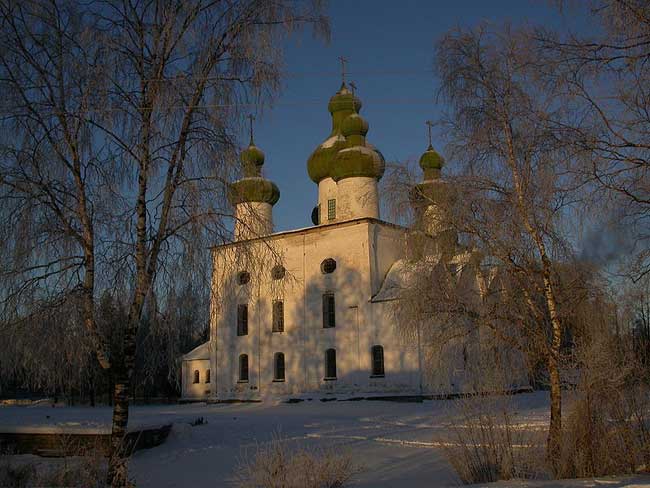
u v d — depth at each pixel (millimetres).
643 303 13922
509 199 15375
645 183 12406
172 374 14469
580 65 12289
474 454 13398
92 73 13359
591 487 11125
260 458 13180
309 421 27625
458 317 16672
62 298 12812
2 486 13016
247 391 45844
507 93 15578
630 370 13570
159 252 13805
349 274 42781
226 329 47844
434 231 16891
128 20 14000
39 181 13047
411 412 32219
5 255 12711
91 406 43156
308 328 43969
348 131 46156
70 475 13789
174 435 20797
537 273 15445
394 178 18406
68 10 13750
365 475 14430
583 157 12602
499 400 13586
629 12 11578
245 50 14188
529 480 12383
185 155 14070
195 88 14094
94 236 13477
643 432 13602
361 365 41156
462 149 15953
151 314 13766
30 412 25312
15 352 12695
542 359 15391
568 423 13656
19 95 13172
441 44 16266
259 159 44625
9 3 13078
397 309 19234
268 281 15734
